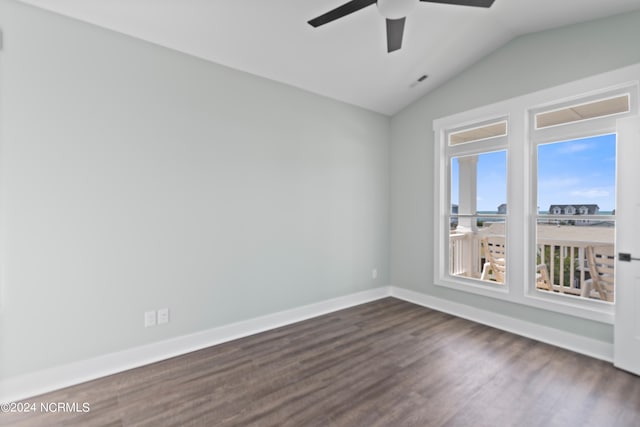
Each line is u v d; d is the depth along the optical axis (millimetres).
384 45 2893
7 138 1981
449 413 1851
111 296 2342
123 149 2377
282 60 2945
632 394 2025
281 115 3316
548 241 3096
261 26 2475
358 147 4062
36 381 2070
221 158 2879
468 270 3803
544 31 2863
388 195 4441
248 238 3066
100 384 2172
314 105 3615
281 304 3324
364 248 4148
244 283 3043
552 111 2898
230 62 2877
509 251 3141
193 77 2713
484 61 3312
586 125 2678
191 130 2699
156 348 2535
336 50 2895
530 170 3047
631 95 2438
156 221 2531
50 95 2102
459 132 3680
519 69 3033
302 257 3502
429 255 3934
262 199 3164
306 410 1887
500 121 3273
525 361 2484
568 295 2793
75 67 2186
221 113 2881
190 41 2547
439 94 3773
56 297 2141
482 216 3531
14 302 2012
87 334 2252
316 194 3627
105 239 2314
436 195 3828
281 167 3316
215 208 2844
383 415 1835
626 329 2316
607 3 2348
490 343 2834
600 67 2541
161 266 2561
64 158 2156
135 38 2422
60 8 2094
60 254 2150
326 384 2168
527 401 1960
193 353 2652
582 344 2633
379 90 3711
